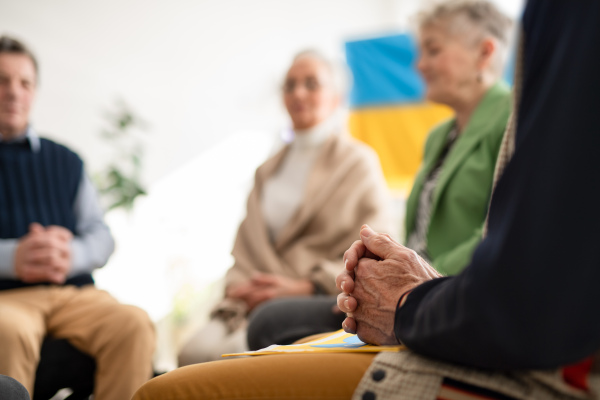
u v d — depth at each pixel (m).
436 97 1.40
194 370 0.58
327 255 1.62
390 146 3.29
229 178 4.95
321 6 4.89
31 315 1.36
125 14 4.57
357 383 0.53
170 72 5.05
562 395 0.42
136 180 3.94
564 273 0.35
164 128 4.89
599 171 0.34
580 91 0.35
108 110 4.51
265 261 1.64
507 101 1.24
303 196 1.73
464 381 0.46
